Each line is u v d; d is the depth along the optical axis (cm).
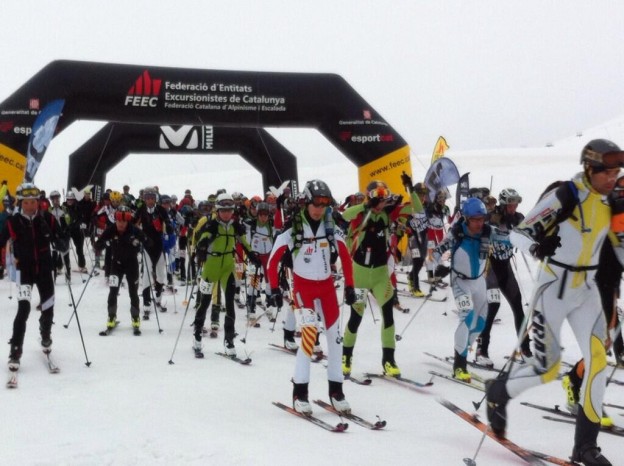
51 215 617
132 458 351
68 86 1204
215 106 1280
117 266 795
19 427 414
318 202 461
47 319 616
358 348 749
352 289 472
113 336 772
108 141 1580
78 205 1313
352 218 582
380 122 1362
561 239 354
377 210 583
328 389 504
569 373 464
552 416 460
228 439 387
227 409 465
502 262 676
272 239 981
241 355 690
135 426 415
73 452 362
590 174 345
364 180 1385
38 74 1202
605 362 345
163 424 420
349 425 429
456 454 362
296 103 1316
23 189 577
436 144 1300
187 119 1283
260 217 976
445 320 927
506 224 680
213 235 677
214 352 700
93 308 962
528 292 1067
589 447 330
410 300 1069
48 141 1023
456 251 582
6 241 579
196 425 418
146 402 480
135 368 609
